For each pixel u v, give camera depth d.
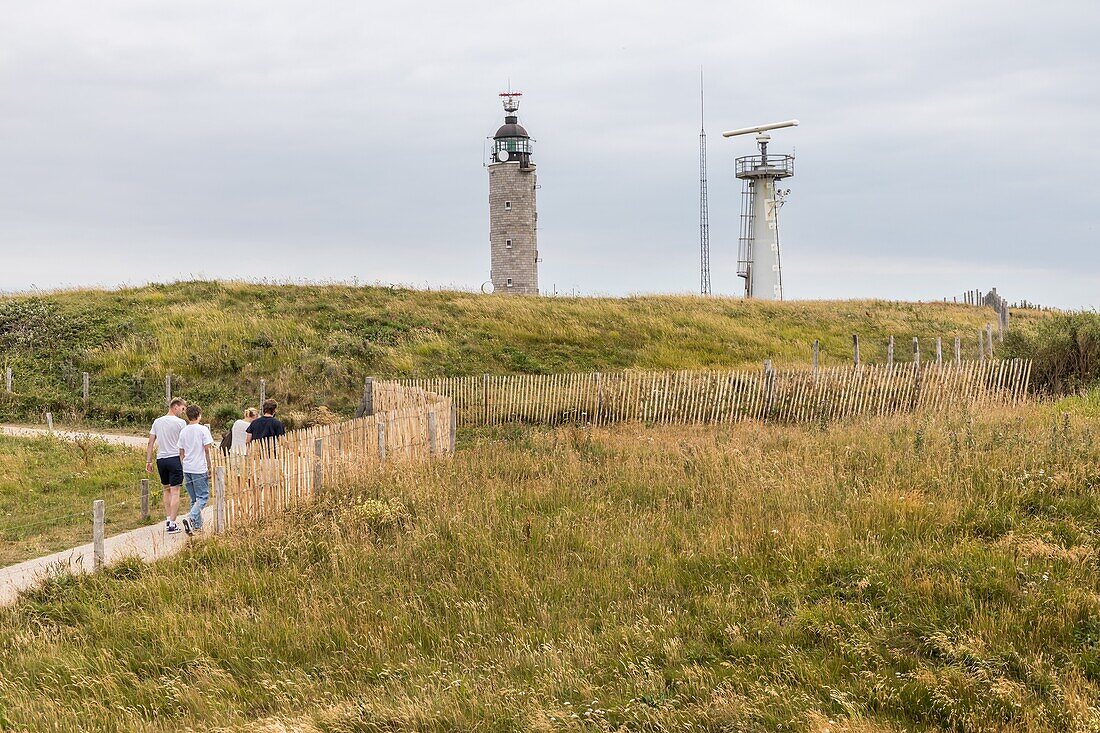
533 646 8.52
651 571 9.98
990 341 28.89
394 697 7.50
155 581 10.43
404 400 21.83
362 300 38.97
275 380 30.14
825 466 13.07
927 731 6.67
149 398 29.06
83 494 16.59
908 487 11.67
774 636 8.33
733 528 10.86
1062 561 9.19
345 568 10.62
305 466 13.45
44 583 10.52
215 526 11.93
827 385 24.61
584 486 13.52
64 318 35.91
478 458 15.91
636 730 6.87
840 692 7.23
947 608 8.36
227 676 8.19
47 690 8.03
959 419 16.36
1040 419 15.84
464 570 10.37
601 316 37.75
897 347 34.75
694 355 33.53
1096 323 24.56
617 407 25.53
